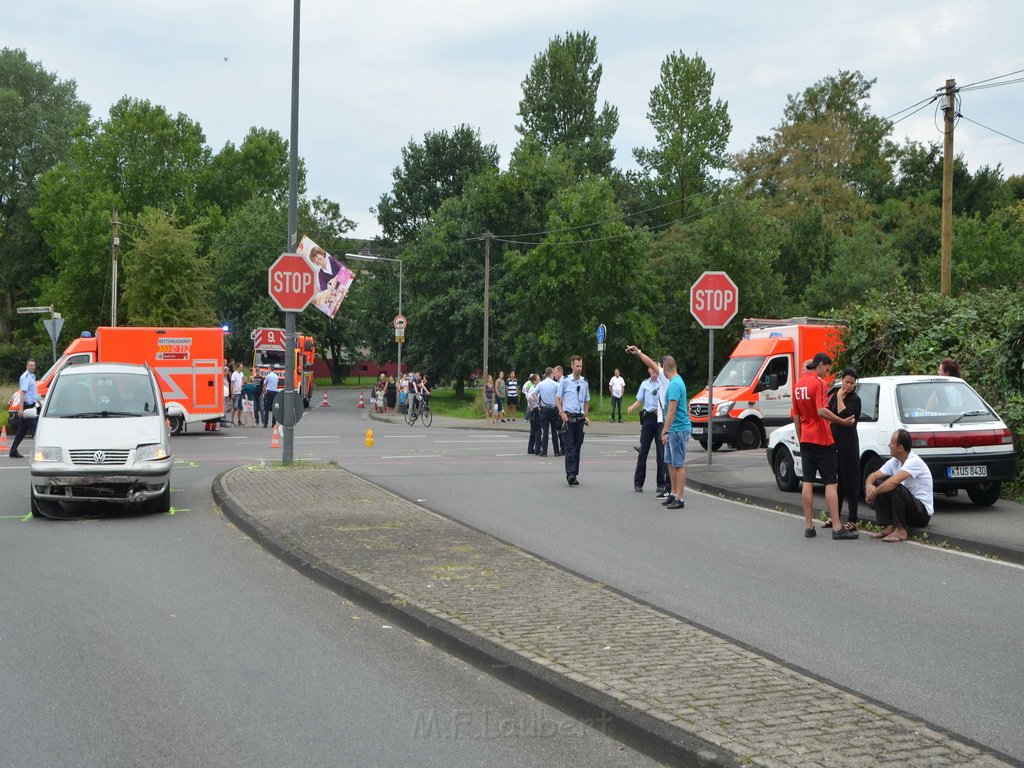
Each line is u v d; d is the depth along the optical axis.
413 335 62.31
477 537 10.92
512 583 8.58
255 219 68.19
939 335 17.67
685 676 5.93
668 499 14.23
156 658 6.76
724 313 20.33
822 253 57.41
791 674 5.98
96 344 30.91
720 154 73.94
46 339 67.19
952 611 8.08
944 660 6.65
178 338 31.56
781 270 58.09
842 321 20.48
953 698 5.84
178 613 8.04
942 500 14.62
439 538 10.85
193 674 6.39
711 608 8.16
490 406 43.53
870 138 71.75
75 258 63.44
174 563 10.16
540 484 17.19
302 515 12.48
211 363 31.94
